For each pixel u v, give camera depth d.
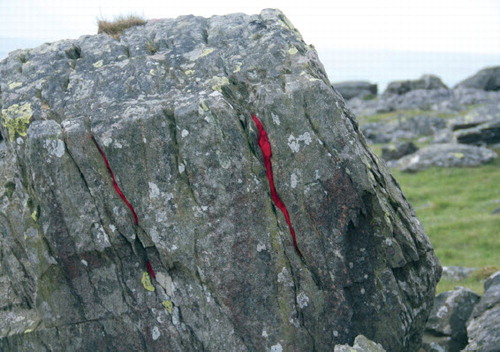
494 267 19.47
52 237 11.07
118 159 10.72
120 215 10.88
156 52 12.45
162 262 10.96
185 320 11.20
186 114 10.50
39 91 11.80
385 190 11.59
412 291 11.49
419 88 92.00
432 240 27.12
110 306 11.41
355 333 11.07
